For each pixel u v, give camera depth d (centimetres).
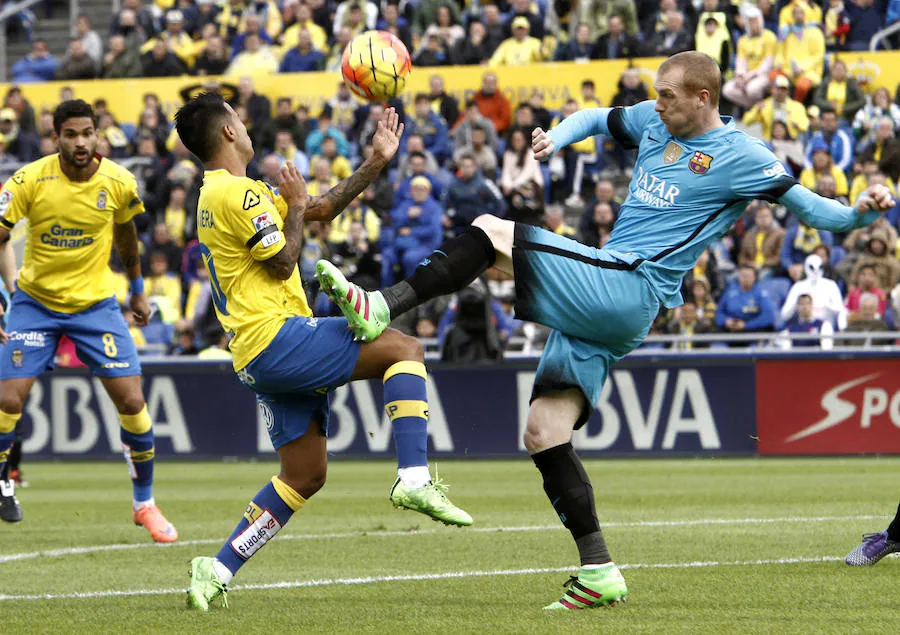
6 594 1800
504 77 6128
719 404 4562
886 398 4469
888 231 4888
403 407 1574
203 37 6819
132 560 2214
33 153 6469
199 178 6059
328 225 5462
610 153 5847
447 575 1942
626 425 4616
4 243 2445
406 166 5812
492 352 4691
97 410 4912
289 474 1653
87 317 2484
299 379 1571
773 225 5088
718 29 5928
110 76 6706
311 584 1862
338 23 6544
